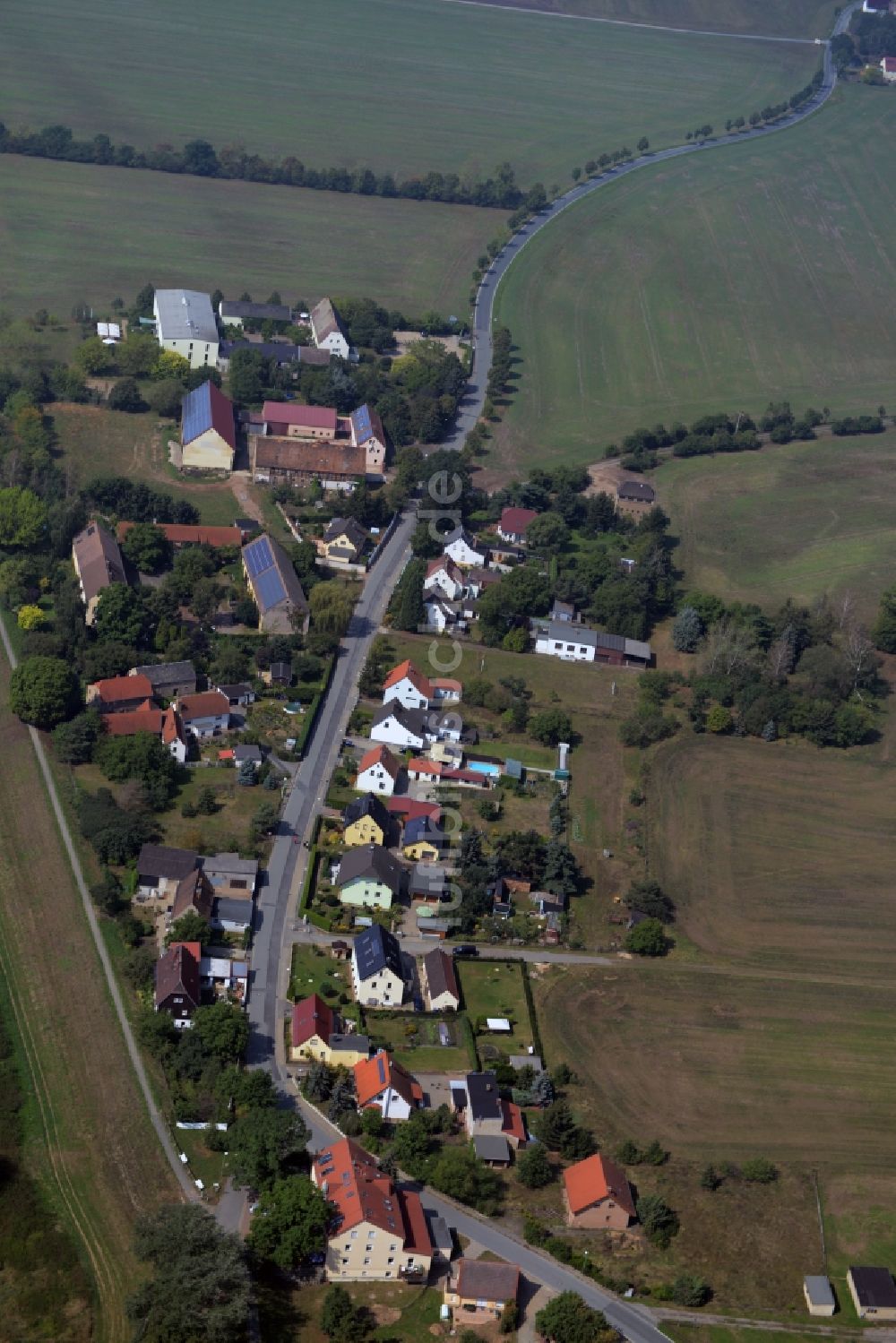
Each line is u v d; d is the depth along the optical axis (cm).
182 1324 16875
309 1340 17788
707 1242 19825
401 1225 18700
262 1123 19662
